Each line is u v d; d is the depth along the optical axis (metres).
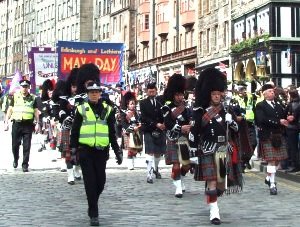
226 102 9.63
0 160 19.41
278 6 42.66
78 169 14.40
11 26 131.50
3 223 9.01
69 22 99.31
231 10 50.03
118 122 22.61
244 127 10.01
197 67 56.84
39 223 9.05
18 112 16.27
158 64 66.38
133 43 76.75
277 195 12.23
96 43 25.45
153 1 69.69
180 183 11.90
